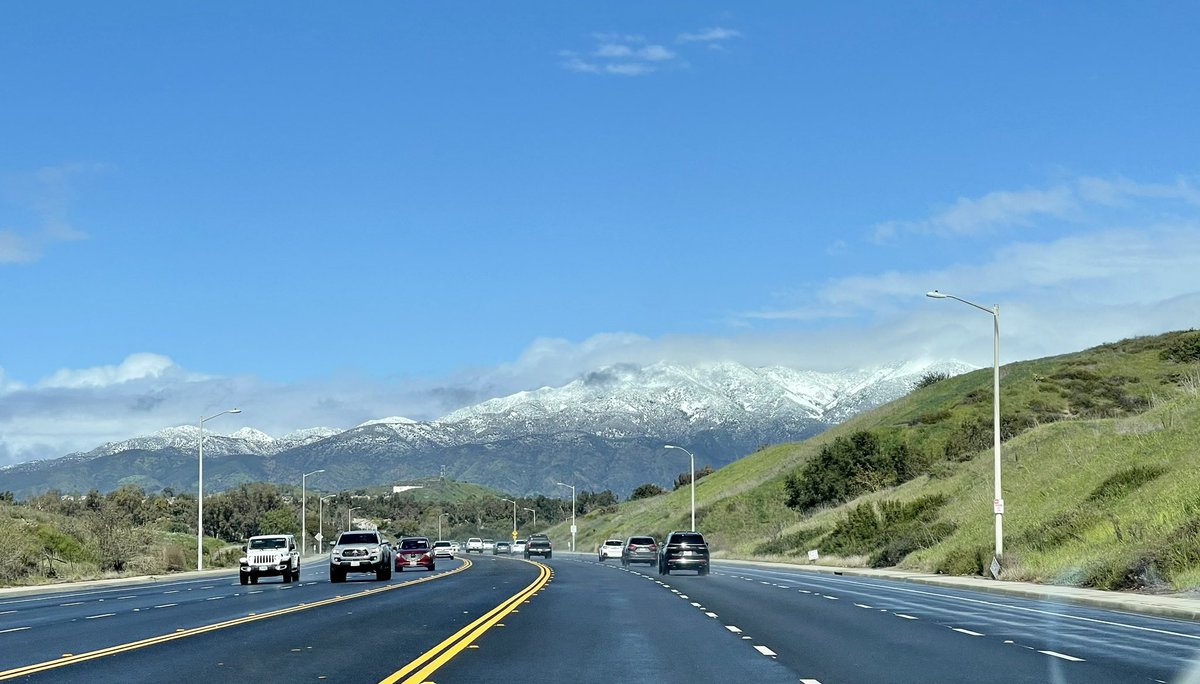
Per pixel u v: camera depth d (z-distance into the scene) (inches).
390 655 817.5
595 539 6382.9
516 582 2062.0
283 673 715.4
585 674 708.7
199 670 734.5
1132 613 1224.8
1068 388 4471.0
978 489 2851.9
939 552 2459.4
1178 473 1974.7
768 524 4589.1
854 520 3157.0
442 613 1244.5
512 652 836.0
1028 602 1428.4
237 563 3528.5
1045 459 2760.8
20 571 2341.3
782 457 5718.5
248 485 6560.0
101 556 2842.0
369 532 2237.9
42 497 4788.4
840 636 962.7
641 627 1055.6
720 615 1207.6
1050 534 1980.8
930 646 876.0
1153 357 4712.1
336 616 1203.9
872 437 4256.9
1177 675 697.6
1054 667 740.0
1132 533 1732.3
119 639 963.3
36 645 915.4
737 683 666.8
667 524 5339.6
